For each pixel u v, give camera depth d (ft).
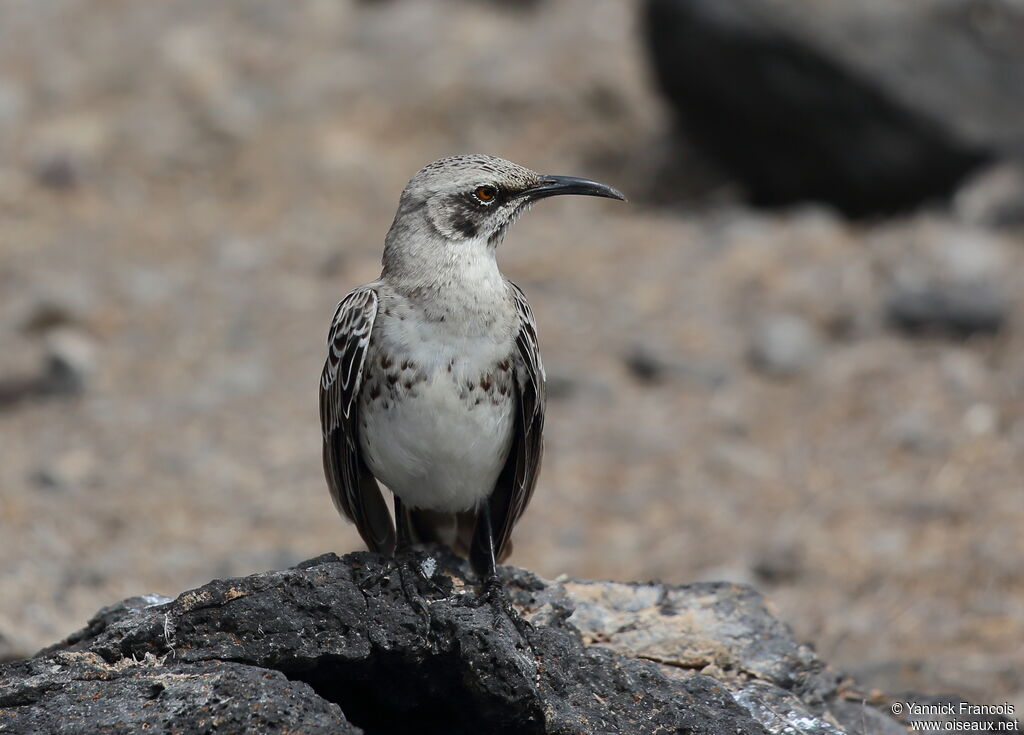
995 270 53.78
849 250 57.06
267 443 46.39
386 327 21.70
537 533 41.24
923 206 60.18
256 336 53.83
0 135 71.31
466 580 22.59
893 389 47.80
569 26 78.54
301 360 51.98
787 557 38.81
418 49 77.92
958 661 32.60
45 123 72.79
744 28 59.36
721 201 63.46
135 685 17.78
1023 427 44.96
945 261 54.34
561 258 58.80
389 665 19.33
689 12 60.64
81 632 21.86
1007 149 58.03
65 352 50.16
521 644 19.76
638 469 44.42
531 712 18.60
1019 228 56.80
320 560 20.39
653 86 66.03
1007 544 38.58
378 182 67.41
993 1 59.67
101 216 64.75
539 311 54.39
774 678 22.59
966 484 42.24
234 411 48.55
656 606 23.38
